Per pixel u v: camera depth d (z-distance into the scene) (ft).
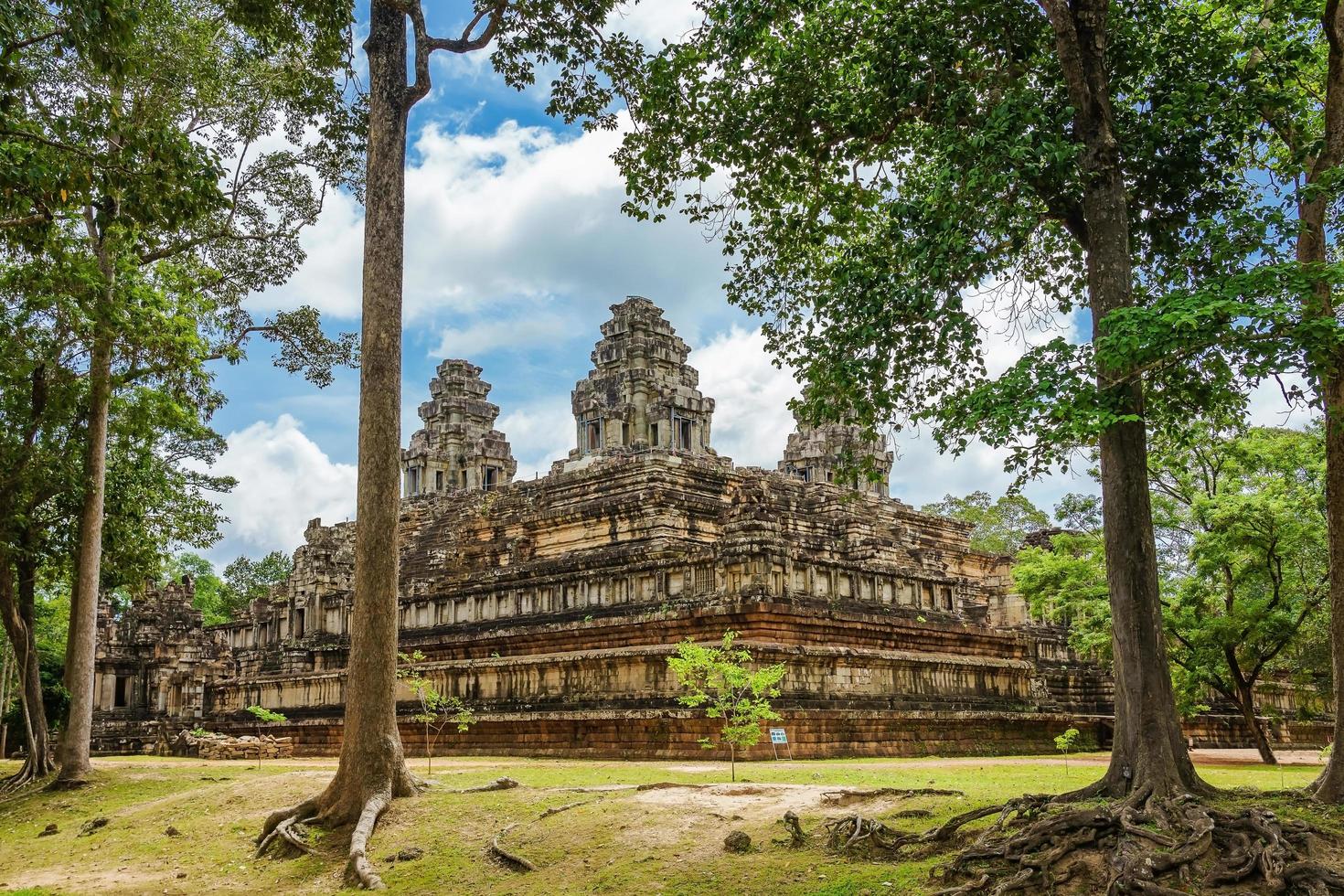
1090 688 187.52
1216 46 66.39
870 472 73.87
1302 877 45.06
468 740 145.69
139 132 74.08
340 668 194.08
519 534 190.90
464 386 271.49
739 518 136.15
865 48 70.38
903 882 52.06
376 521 80.18
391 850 70.38
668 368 215.72
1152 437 85.20
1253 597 130.00
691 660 98.37
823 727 121.70
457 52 88.17
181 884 70.54
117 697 232.53
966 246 61.36
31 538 124.16
